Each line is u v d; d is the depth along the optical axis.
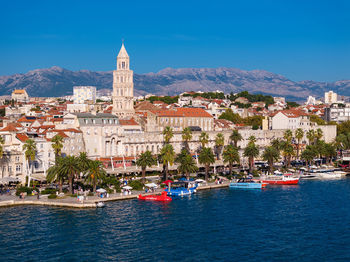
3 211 147.88
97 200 160.75
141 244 119.38
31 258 109.00
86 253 112.50
